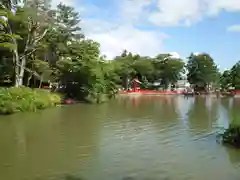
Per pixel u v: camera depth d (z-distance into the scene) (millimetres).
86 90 43938
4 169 11766
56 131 19703
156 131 20000
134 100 53500
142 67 95375
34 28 39750
